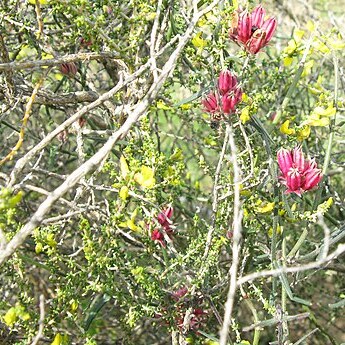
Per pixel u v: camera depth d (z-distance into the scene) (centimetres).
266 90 233
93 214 220
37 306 235
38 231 175
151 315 184
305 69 246
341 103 247
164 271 185
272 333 265
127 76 193
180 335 191
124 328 217
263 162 198
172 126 333
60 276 186
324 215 232
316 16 333
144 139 186
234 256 142
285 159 182
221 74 185
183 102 197
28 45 210
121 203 181
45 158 279
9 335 185
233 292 134
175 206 261
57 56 194
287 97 221
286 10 330
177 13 240
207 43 198
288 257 196
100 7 189
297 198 221
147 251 190
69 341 189
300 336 286
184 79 267
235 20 196
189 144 338
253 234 209
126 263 188
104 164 183
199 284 185
